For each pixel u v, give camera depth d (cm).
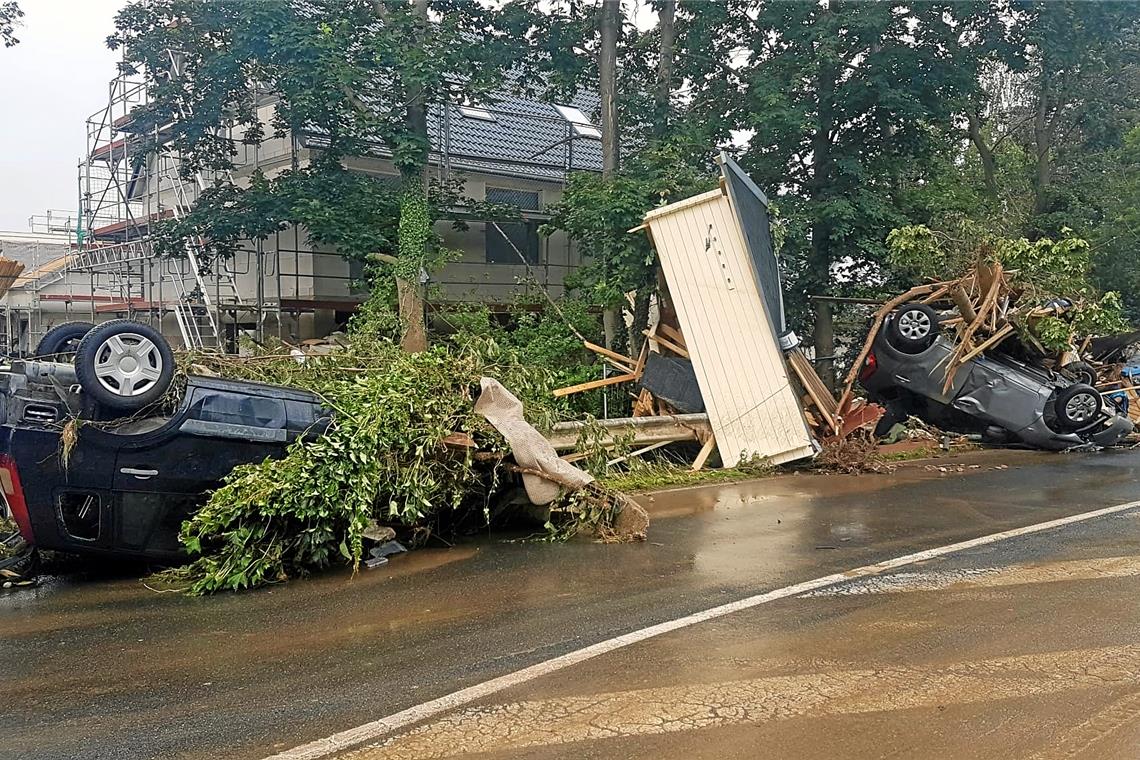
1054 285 1477
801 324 2056
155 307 2177
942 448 1482
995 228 1866
